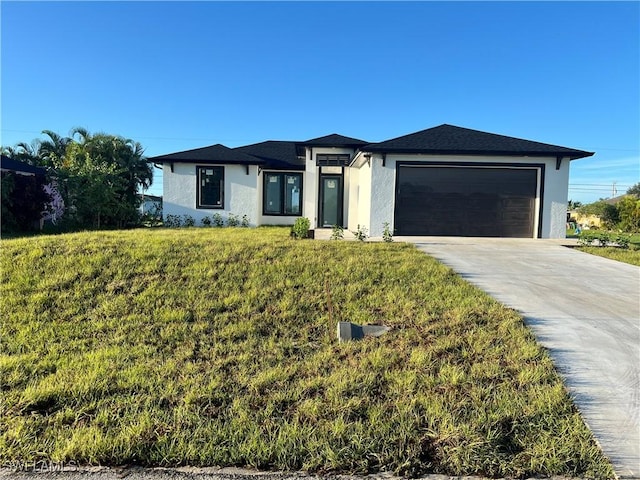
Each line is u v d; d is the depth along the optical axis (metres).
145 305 5.18
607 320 4.92
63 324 4.59
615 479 2.35
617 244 11.65
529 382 3.35
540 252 10.06
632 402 3.11
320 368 3.62
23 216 14.39
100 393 3.17
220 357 3.86
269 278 6.33
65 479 2.32
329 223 18.02
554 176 12.79
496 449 2.54
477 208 13.05
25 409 2.95
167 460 2.46
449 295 5.78
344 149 17.58
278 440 2.61
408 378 3.38
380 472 2.41
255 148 21.47
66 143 26.34
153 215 20.05
